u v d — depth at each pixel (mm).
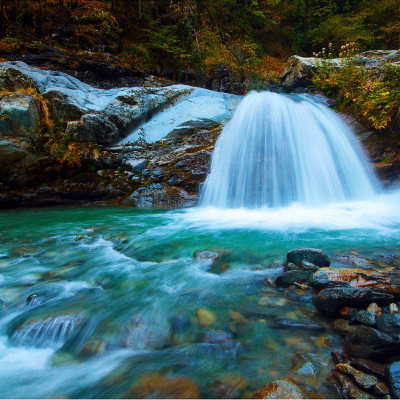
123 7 13656
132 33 13625
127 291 2959
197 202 7641
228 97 10625
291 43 17094
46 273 3490
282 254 3662
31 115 8062
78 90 9211
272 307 2531
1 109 7695
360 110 8719
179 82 13070
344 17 16703
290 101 8414
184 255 3885
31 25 11195
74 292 3000
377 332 1857
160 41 12852
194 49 12852
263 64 15141
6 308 2775
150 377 1861
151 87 10328
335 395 1634
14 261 3904
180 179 7887
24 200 8195
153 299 2762
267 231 4863
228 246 4090
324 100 9984
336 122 8586
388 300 2281
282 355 1981
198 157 8172
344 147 7883
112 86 11102
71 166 8453
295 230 4863
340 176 7387
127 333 2279
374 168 7781
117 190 8234
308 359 1907
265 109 7883
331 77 10000
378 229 4770
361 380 1670
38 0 11359
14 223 5965
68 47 11398
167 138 8977
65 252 4184
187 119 9258
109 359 2072
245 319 2385
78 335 2318
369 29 16078
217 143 8367
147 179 8188
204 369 1896
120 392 1766
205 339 2184
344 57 10891
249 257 3629
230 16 15695
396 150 7988
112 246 4445
